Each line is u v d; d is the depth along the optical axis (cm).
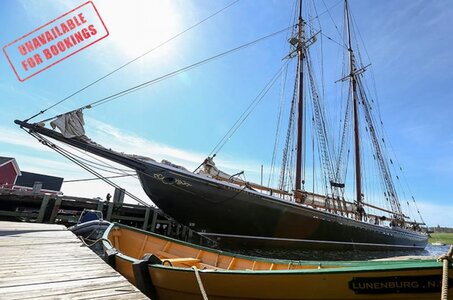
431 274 404
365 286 433
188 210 1454
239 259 837
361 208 2411
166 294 603
